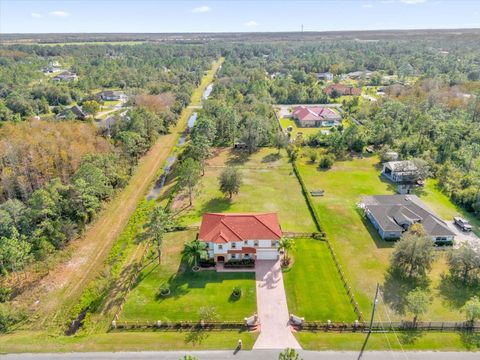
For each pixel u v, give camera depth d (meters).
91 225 63.16
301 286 47.41
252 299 45.12
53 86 154.38
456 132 89.25
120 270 51.22
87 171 65.62
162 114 119.75
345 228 60.91
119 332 40.53
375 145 101.06
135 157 91.06
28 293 47.03
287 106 152.88
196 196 73.31
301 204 69.44
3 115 114.69
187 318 42.16
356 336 39.59
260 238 51.53
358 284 47.78
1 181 65.75
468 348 37.91
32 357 37.25
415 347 38.06
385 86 175.62
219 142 107.69
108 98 159.75
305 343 38.62
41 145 70.81
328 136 101.31
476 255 46.00
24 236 49.47
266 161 92.38
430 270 49.97
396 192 74.06
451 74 162.12
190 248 50.28
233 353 37.41
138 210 68.19
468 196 66.81
